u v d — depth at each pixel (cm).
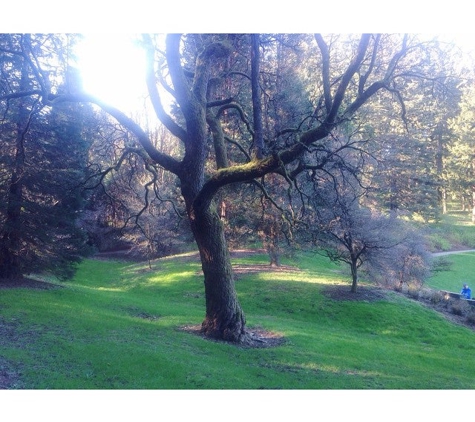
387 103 2611
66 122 1983
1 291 1708
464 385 1173
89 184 2142
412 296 2470
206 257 1320
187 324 1523
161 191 3170
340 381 1018
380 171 2447
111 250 4769
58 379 802
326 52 1114
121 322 1402
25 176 1858
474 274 3919
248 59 1739
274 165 1128
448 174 5153
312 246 2536
